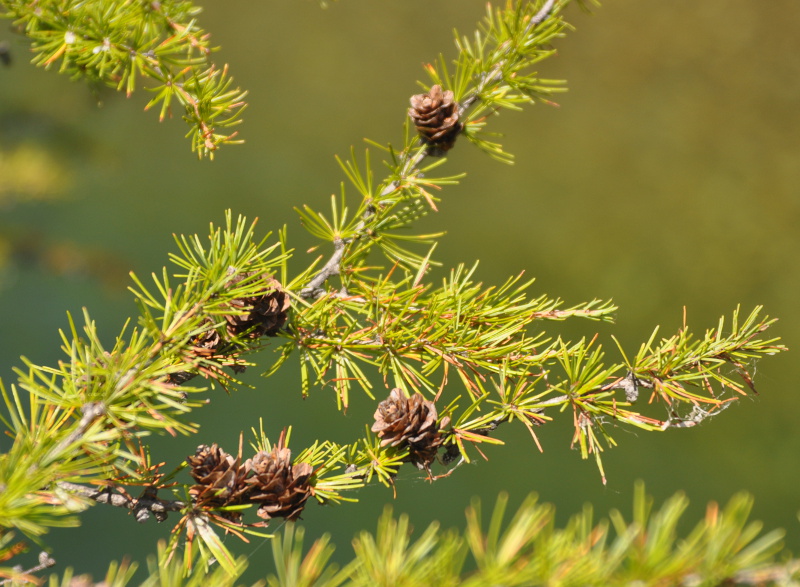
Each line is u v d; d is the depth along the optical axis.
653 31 5.60
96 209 4.00
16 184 3.07
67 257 3.39
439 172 5.05
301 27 6.12
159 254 3.95
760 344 1.16
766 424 3.67
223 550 1.13
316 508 3.14
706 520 1.06
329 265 1.19
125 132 4.70
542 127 5.35
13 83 3.36
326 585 1.07
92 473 1.11
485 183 5.05
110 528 2.91
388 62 5.93
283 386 3.51
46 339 3.28
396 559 1.07
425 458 1.16
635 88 5.46
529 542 1.06
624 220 4.79
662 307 4.28
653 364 1.16
